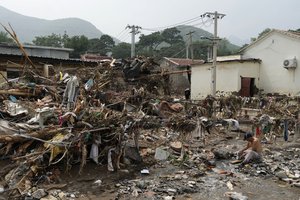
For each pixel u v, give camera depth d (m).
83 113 10.62
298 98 21.58
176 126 12.07
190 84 34.12
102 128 10.11
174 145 12.66
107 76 20.53
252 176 10.19
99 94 16.33
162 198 8.09
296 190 8.99
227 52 55.91
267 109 18.77
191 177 9.88
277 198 8.37
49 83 17.06
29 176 8.65
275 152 13.47
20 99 14.52
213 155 12.48
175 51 58.16
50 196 7.77
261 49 28.39
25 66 18.48
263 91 28.17
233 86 28.05
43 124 10.70
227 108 19.59
